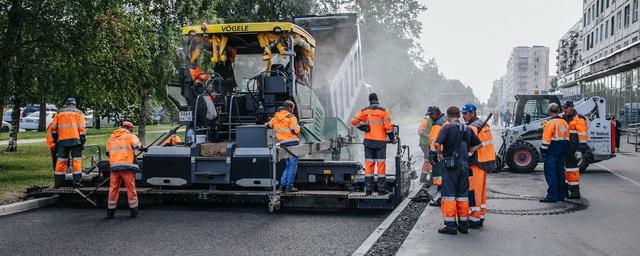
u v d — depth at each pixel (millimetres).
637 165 17953
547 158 10562
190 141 10789
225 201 10422
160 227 8703
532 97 18359
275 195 9672
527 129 16234
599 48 58281
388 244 7480
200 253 7074
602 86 46062
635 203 10453
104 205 10703
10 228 8625
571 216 9164
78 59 15273
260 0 30297
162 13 22031
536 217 9078
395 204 9992
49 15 14305
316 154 12234
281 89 10711
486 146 8320
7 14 14391
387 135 9875
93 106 23766
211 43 11242
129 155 9453
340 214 9867
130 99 20250
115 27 16078
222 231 8398
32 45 14977
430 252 6812
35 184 12305
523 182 13664
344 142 13680
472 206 8211
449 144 7805
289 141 9922
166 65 21672
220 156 10133
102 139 27703
